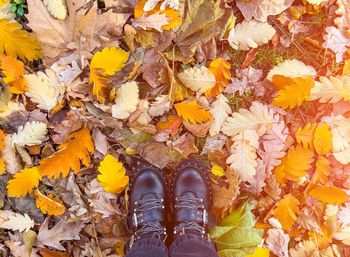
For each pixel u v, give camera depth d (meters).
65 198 1.37
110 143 1.40
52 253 1.37
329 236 1.41
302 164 1.38
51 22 1.30
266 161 1.39
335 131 1.39
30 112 1.34
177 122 1.38
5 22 1.28
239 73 1.41
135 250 1.30
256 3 1.35
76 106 1.36
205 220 1.38
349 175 1.41
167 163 1.41
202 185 1.41
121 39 1.36
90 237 1.40
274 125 1.39
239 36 1.37
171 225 1.45
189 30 1.35
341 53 1.39
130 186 1.41
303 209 1.41
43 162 1.31
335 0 1.37
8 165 1.33
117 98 1.34
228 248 1.39
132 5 1.34
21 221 1.35
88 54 1.33
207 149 1.41
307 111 1.43
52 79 1.32
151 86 1.36
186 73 1.34
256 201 1.40
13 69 1.29
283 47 1.42
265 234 1.41
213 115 1.38
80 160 1.38
